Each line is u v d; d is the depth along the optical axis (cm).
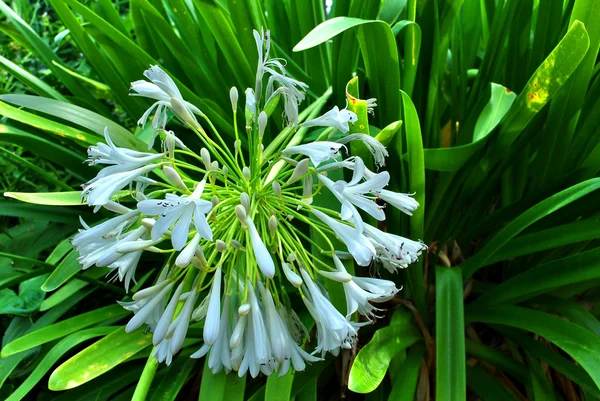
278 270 28
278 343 24
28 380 30
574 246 37
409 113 28
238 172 27
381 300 28
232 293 26
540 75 30
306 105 44
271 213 27
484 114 36
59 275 35
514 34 41
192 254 23
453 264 41
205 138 29
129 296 38
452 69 44
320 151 25
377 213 24
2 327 44
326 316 24
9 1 68
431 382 36
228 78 46
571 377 31
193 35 43
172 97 27
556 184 35
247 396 35
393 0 38
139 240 24
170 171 24
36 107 35
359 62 46
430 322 37
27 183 55
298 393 32
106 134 24
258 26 39
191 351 34
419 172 31
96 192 24
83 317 35
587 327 32
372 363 28
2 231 49
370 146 29
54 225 48
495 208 46
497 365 36
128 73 44
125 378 35
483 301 35
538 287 31
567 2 39
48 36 68
